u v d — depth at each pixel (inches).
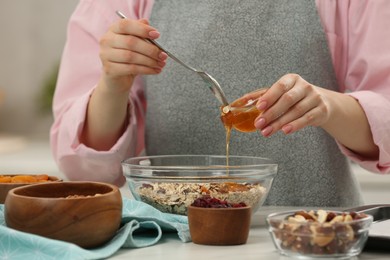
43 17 156.1
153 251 47.6
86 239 46.8
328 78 71.6
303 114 55.0
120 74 63.3
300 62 70.6
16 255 44.8
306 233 44.1
